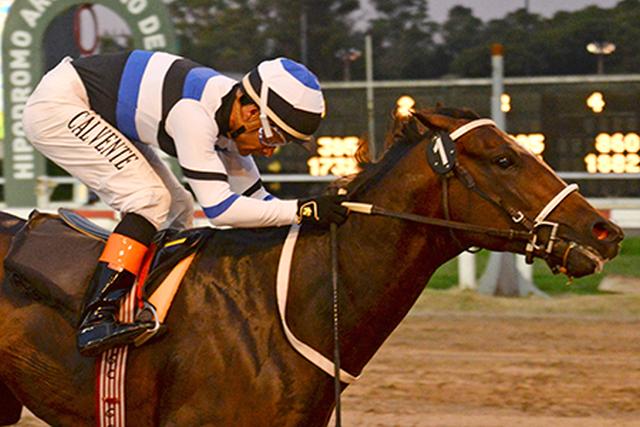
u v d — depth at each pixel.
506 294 13.62
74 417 5.36
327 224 5.16
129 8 14.43
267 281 5.13
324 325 5.08
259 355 5.00
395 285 5.13
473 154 5.01
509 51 37.41
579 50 36.91
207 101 5.20
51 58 18.58
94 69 5.48
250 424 5.01
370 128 16.91
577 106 16.64
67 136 5.45
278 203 5.12
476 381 9.61
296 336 5.06
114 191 5.39
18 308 5.42
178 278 5.18
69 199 18.66
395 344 11.10
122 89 5.38
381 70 39.25
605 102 16.53
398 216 5.07
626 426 8.28
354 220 5.17
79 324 5.21
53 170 18.59
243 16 39.53
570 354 10.66
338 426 5.00
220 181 5.12
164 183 5.77
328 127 17.05
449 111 5.15
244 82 5.27
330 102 17.08
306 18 39.66
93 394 5.25
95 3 14.61
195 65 5.39
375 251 5.12
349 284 5.13
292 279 5.12
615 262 16.53
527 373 9.91
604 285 14.68
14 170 15.12
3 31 14.93
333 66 39.12
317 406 5.08
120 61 5.45
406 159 5.13
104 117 5.47
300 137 5.30
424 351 10.78
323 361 5.05
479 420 8.42
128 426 5.21
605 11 37.12
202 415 5.02
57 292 5.31
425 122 5.08
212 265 5.21
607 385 9.48
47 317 5.36
